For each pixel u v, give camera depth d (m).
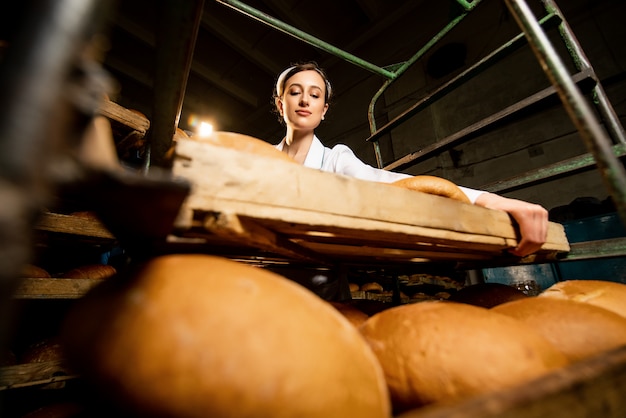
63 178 0.25
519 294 0.96
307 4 6.05
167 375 0.33
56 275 2.09
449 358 0.49
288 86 2.03
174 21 0.53
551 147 4.59
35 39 0.20
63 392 1.78
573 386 0.31
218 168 0.47
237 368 0.33
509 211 0.90
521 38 1.56
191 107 7.82
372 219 0.60
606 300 0.82
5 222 0.18
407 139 6.14
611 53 4.17
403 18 6.20
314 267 1.36
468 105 5.43
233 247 0.75
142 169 1.22
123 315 0.36
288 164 0.53
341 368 0.38
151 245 0.64
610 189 0.48
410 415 0.24
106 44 0.26
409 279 4.28
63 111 0.21
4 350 0.19
